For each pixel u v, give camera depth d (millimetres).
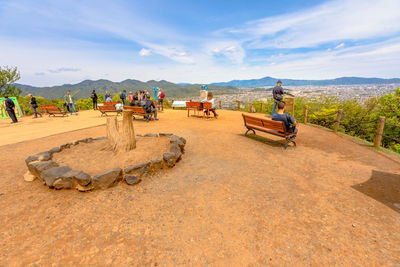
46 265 1917
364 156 5121
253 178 3902
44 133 8172
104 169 3887
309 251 2105
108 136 4730
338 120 7816
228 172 4184
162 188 3502
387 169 4254
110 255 2049
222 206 2951
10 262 1945
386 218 2637
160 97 15797
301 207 2914
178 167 4441
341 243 2215
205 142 6453
